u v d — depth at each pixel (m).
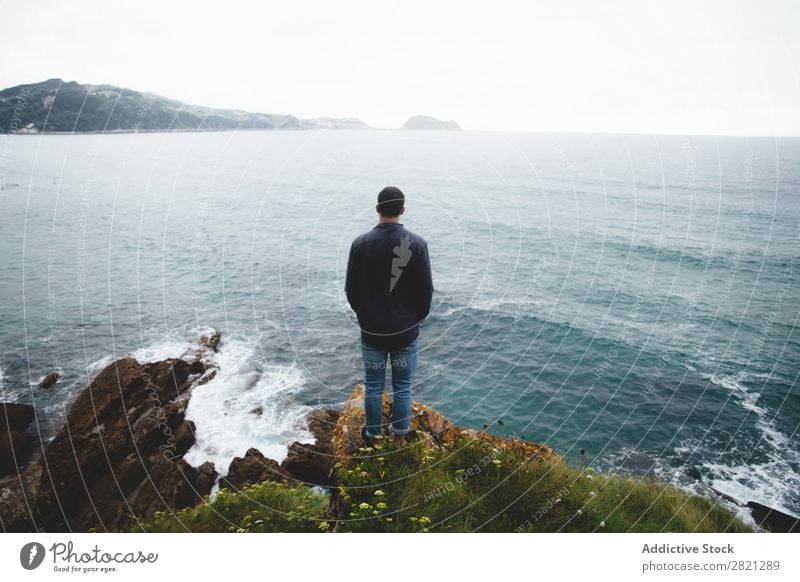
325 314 24.61
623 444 15.52
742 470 14.21
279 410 16.25
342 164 77.50
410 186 64.75
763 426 16.52
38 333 22.28
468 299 27.36
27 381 18.20
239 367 19.14
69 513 10.98
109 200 53.38
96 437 12.89
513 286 29.94
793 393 18.59
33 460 13.77
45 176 65.62
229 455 13.93
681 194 64.75
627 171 83.69
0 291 27.47
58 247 36.62
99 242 38.03
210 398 16.80
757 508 12.59
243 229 42.31
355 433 4.33
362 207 51.69
